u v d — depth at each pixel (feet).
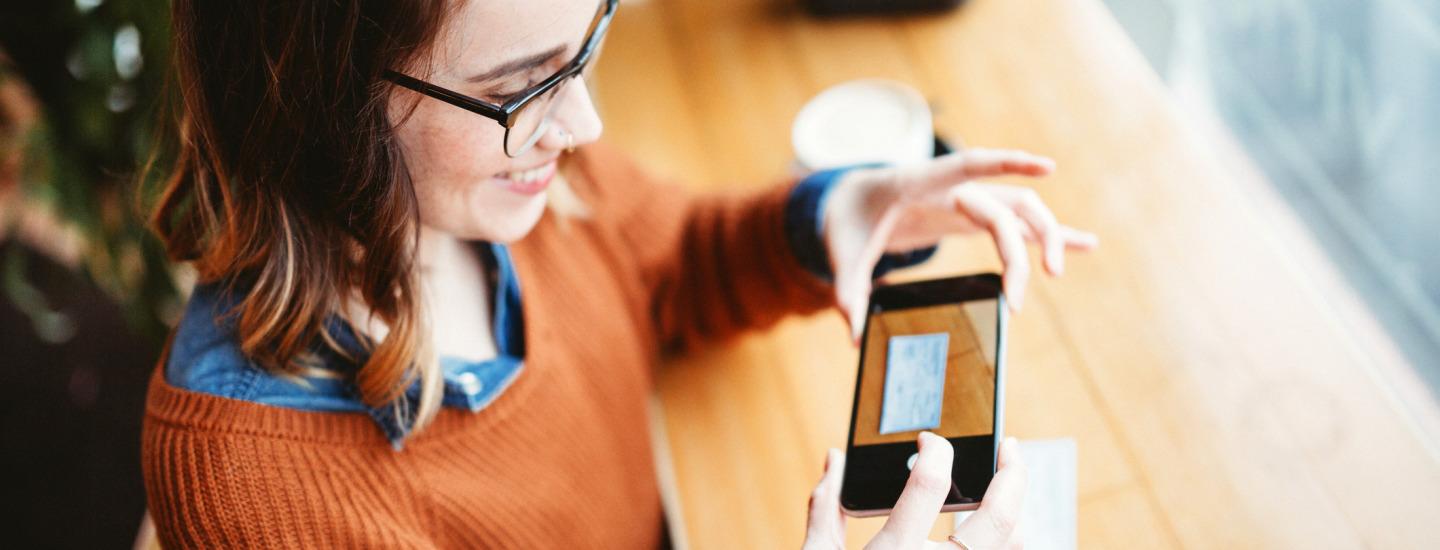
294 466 2.12
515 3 1.70
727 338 3.31
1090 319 2.99
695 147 3.91
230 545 2.07
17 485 5.91
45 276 6.43
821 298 2.97
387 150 1.83
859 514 2.10
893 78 3.93
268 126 1.81
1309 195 3.74
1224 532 2.48
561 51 1.84
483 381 2.43
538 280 2.77
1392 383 2.88
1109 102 3.59
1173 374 2.80
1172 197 3.24
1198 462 2.61
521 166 2.02
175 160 2.33
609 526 2.84
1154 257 3.09
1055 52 3.83
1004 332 2.26
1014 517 1.89
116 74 3.67
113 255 4.05
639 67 4.29
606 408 2.89
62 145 3.90
